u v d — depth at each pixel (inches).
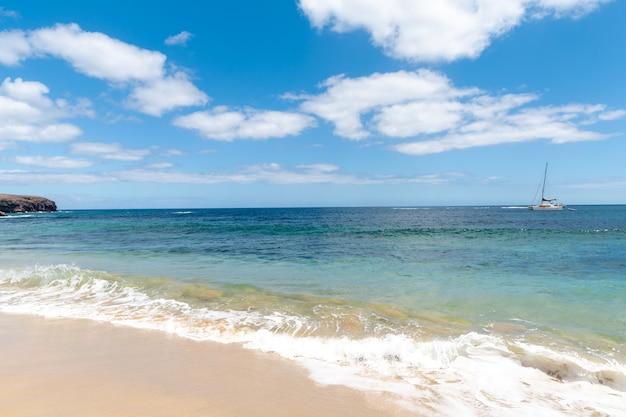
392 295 401.4
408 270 563.8
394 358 227.1
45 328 285.7
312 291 421.7
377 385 190.9
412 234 1267.2
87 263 633.0
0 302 369.1
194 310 337.4
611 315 326.3
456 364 217.9
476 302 370.3
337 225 1910.7
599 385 192.9
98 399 169.3
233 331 279.3
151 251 809.5
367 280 487.5
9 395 172.2
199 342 256.4
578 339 265.6
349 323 297.4
